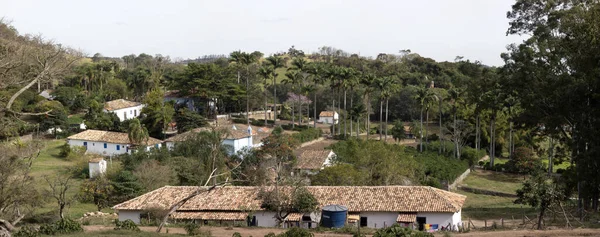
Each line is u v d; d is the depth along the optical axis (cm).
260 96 11538
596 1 4434
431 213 3903
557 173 7556
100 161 6581
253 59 11162
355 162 5728
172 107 9788
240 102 11212
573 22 4359
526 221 3994
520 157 7938
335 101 12581
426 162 7044
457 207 3916
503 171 8094
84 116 9794
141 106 11050
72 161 7456
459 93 8681
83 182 5934
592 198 4650
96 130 8662
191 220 4075
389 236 2992
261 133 8944
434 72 15300
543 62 4766
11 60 2695
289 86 13450
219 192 4400
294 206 4019
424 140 10306
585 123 4353
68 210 4788
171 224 3947
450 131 9681
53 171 6888
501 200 6066
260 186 4384
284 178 4697
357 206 4038
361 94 12338
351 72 9675
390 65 15925
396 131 9844
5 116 3003
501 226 3759
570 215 4191
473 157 8375
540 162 7838
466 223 4084
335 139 9688
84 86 12194
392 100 12581
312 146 8831
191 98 10650
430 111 11675
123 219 4262
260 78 12794
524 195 3588
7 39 2814
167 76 12612
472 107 9225
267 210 4075
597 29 4181
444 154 8681
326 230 3694
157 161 6122
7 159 4153
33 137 8288
